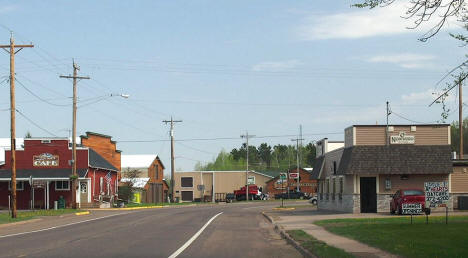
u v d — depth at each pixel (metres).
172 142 83.19
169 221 35.06
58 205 57.41
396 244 18.41
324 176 50.94
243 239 23.42
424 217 31.77
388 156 39.25
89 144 68.12
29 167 59.16
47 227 30.17
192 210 53.22
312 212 45.19
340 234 23.38
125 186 73.19
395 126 39.66
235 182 111.56
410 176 39.78
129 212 47.97
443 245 17.78
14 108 38.50
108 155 73.44
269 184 108.81
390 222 28.88
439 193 25.97
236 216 42.19
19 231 27.61
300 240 20.80
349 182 41.31
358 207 40.06
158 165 97.75
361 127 39.72
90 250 18.64
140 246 20.00
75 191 51.81
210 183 112.38
